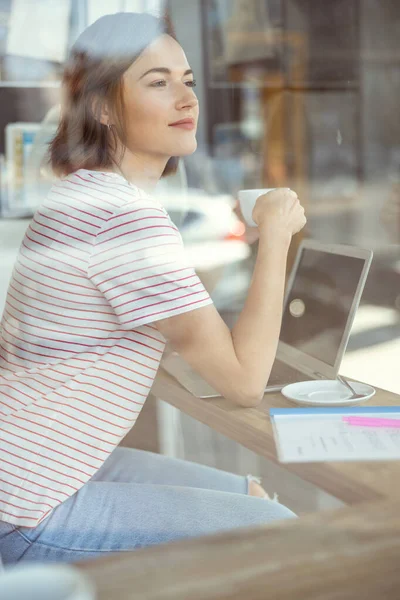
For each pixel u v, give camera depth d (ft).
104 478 3.82
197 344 3.40
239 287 5.20
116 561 1.81
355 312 3.78
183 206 5.96
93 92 3.87
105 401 3.37
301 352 4.11
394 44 15.65
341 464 2.57
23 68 5.07
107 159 3.82
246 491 3.57
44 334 3.38
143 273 3.32
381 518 2.08
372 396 3.51
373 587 1.72
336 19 14.44
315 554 1.85
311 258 4.31
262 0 11.48
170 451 4.07
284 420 3.14
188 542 1.91
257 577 1.75
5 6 5.25
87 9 4.51
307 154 12.95
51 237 3.41
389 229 13.30
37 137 4.96
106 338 3.39
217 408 3.40
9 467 3.20
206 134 9.42
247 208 3.88
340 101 14.53
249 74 10.51
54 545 3.16
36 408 3.30
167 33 4.15
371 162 14.98
